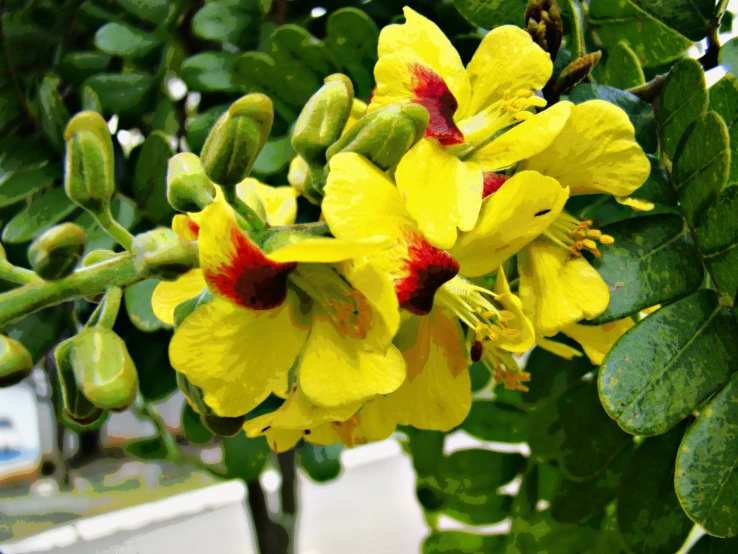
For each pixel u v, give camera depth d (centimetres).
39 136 16
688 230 12
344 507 70
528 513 18
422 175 11
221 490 74
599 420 15
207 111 16
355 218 10
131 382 10
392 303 10
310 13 18
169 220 15
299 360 11
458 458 19
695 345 11
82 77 17
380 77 12
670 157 13
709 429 11
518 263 13
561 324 12
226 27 17
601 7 15
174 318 11
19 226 15
